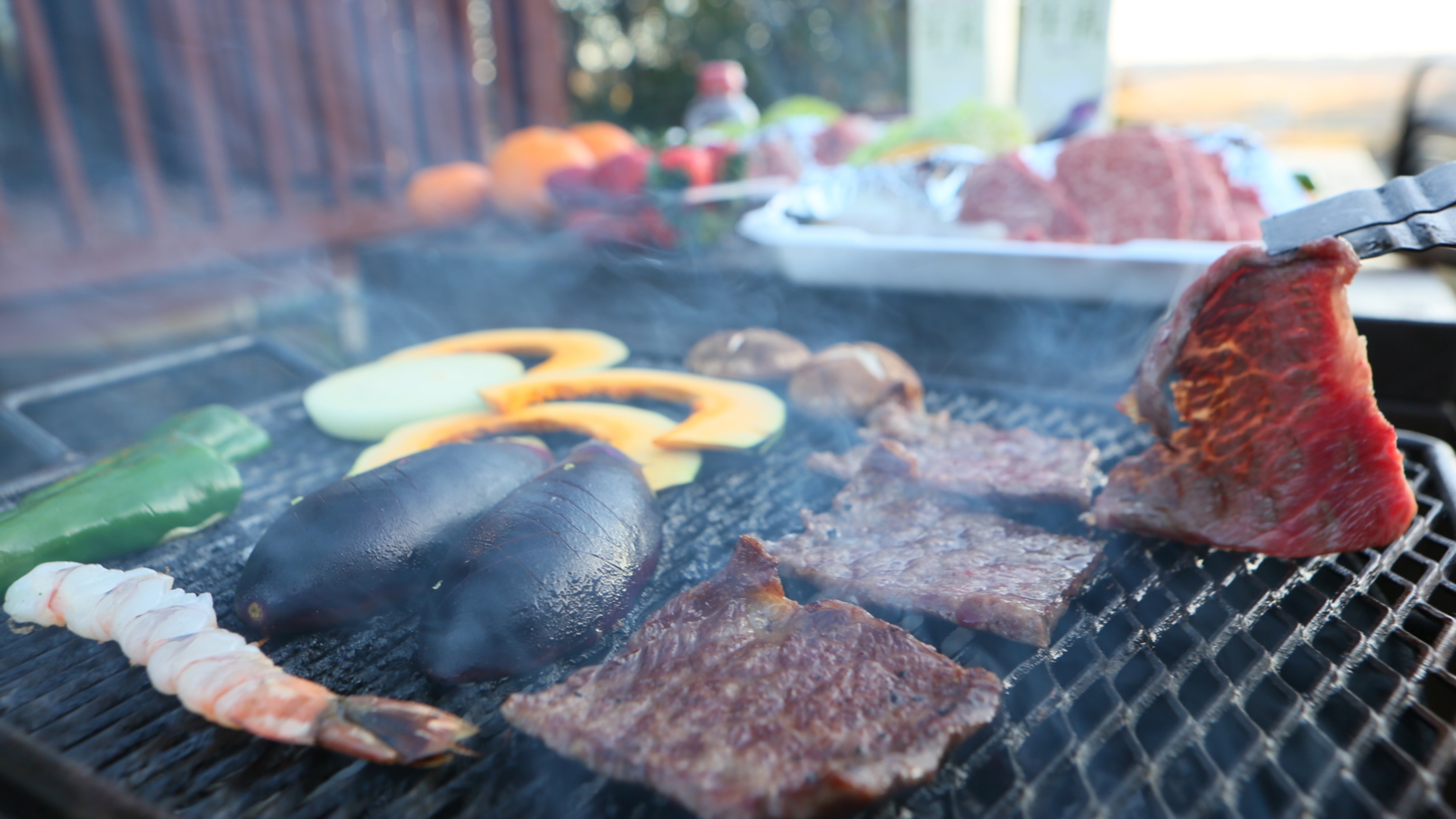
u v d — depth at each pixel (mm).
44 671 898
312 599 901
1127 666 937
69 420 2479
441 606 856
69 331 2986
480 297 2414
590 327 2172
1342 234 924
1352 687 882
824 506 1221
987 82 2816
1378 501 973
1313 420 982
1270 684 871
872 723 730
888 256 1734
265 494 1292
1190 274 1491
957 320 1799
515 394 1480
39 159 3844
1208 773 722
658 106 7910
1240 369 1021
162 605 903
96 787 667
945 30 2797
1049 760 778
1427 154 3006
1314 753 812
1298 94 3629
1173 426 1103
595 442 1104
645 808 744
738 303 2068
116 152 3838
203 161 3094
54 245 2801
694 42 7766
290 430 1551
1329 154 3109
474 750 787
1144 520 1057
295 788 750
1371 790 761
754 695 767
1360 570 1031
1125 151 1823
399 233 3670
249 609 902
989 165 1934
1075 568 969
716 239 2201
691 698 769
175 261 3021
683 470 1276
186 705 799
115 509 1053
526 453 1158
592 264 2217
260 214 3361
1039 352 1740
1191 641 883
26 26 2584
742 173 2293
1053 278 1615
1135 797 757
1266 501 1007
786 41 7340
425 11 3701
